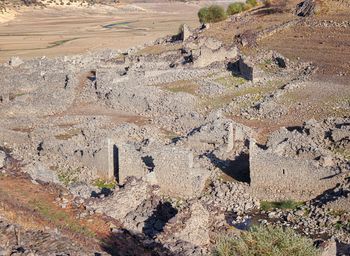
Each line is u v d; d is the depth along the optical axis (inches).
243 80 3929.6
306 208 2129.7
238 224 2027.6
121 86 3882.9
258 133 2923.2
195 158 2491.4
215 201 2198.6
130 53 5211.6
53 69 4626.0
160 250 1369.3
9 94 4084.6
